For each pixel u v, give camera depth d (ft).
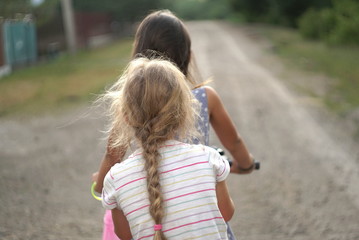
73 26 70.74
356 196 15.79
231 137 7.61
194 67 7.57
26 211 14.67
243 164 8.12
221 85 37.93
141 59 5.88
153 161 5.36
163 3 114.01
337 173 18.20
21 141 23.50
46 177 18.19
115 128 6.06
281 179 17.69
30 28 57.67
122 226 5.69
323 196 15.85
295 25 110.42
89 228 13.66
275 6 115.75
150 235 5.31
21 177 18.04
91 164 19.94
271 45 72.13
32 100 34.12
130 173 5.45
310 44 71.46
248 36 90.48
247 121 26.89
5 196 15.87
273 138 23.49
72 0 103.09
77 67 53.06
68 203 15.61
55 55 65.10
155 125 5.45
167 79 5.50
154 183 5.26
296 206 15.10
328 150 21.35
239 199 15.85
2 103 33.35
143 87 5.45
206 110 6.98
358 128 25.11
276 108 30.12
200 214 5.36
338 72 44.06
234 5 147.84
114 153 6.49
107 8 104.32
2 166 19.34
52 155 21.15
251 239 12.79
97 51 74.84
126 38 104.47
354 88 36.52
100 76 44.70
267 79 41.22
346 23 65.36
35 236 12.80
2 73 48.75
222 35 94.32
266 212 14.69
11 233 12.84
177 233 5.31
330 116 27.96
